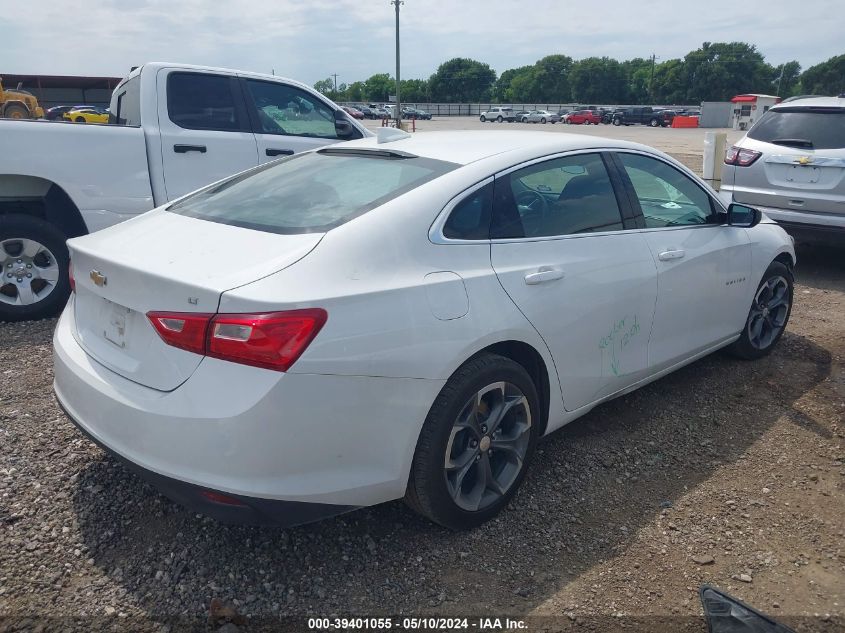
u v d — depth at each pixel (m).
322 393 2.40
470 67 120.62
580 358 3.35
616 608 2.62
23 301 5.42
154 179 5.91
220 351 2.35
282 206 3.04
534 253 3.14
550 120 69.06
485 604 2.62
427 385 2.64
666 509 3.24
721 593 2.67
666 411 4.21
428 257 2.78
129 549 2.85
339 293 2.47
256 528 3.00
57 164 5.37
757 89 108.88
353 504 2.60
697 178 4.32
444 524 2.91
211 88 6.30
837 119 7.22
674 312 3.92
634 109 64.88
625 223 3.69
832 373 4.80
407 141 3.62
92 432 2.70
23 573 2.68
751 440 3.89
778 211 7.46
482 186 3.06
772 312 5.05
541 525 3.09
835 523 3.15
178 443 2.39
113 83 32.69
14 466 3.36
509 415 3.11
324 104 7.08
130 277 2.60
